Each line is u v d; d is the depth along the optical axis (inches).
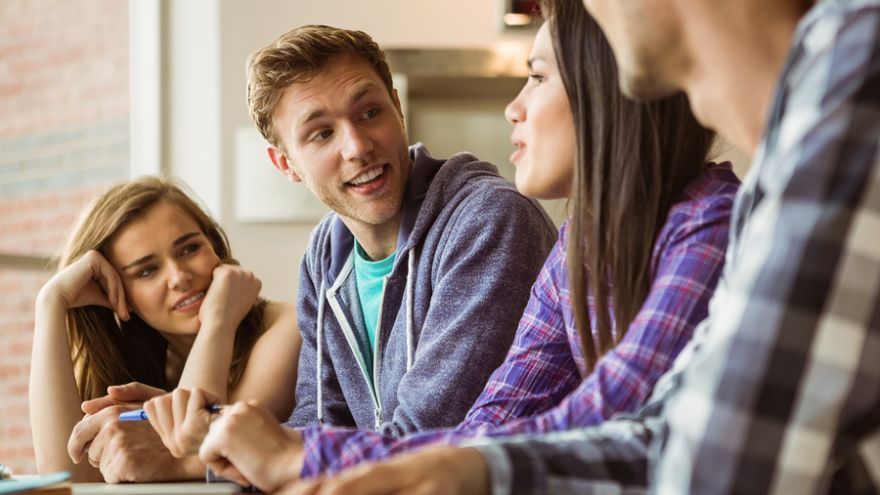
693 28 32.8
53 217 213.3
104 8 204.4
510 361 61.3
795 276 26.4
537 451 35.4
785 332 26.4
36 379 93.6
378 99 83.5
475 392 75.9
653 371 45.3
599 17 34.7
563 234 60.9
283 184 183.3
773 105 29.8
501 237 78.7
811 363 26.3
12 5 220.2
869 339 26.2
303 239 183.5
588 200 50.3
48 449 91.7
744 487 26.7
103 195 99.3
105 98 204.7
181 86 194.1
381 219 83.7
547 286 61.1
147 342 101.0
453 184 83.2
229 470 51.3
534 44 57.2
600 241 49.8
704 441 27.2
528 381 60.2
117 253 97.3
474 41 183.9
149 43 196.9
